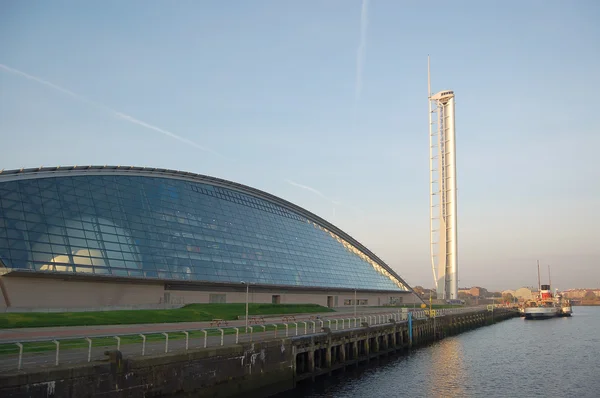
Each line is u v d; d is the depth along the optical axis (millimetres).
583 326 128500
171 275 69625
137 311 55906
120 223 68500
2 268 51312
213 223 87250
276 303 88312
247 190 105938
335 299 110125
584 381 50344
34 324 42656
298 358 45250
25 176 61219
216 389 33250
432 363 60938
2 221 54500
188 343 35656
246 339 40656
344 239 131750
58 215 60781
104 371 25734
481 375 52938
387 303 133750
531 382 49594
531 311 168125
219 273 78500
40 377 22828
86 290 59562
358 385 46250
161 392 29000
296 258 103125
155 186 81562
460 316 109312
